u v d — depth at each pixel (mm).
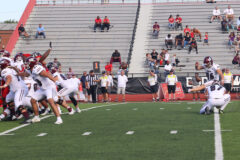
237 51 48312
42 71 17781
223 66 47094
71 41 53812
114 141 13539
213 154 11227
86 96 38688
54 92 19250
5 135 15445
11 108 19953
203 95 40500
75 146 12836
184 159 10734
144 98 40531
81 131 15891
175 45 49844
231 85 35375
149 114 21328
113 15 57875
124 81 38000
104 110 24344
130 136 14438
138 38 52781
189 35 49344
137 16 54438
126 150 12031
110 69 42406
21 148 12742
